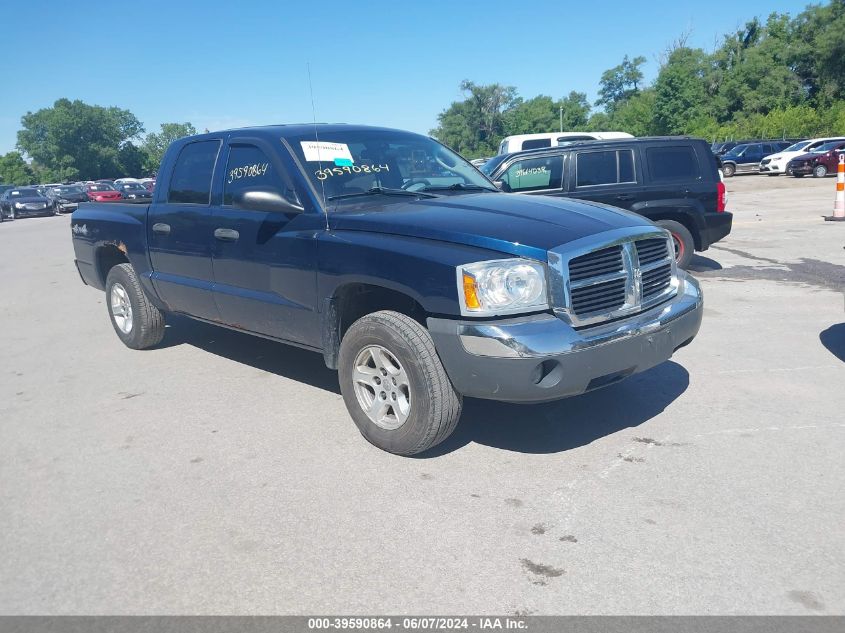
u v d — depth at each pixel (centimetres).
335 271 423
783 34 6544
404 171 509
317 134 503
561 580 293
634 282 394
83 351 697
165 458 429
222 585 299
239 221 497
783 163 3191
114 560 322
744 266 1002
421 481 384
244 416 492
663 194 890
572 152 902
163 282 592
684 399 490
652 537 321
